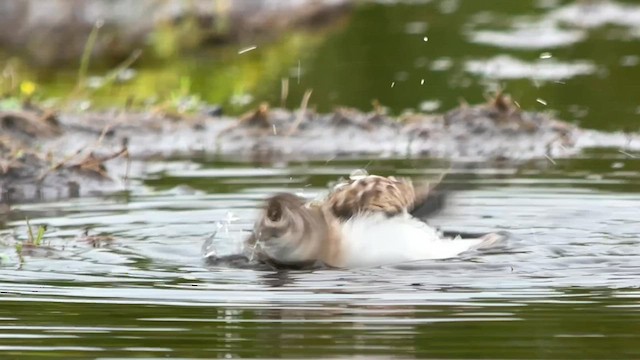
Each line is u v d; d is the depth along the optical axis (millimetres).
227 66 42719
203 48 46156
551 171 28109
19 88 37156
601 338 15180
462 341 15102
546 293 17422
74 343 15195
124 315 16453
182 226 22516
